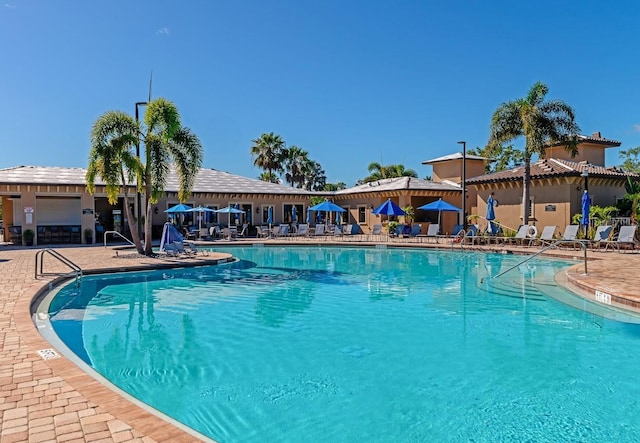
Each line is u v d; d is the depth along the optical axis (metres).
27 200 23.94
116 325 8.43
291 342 7.39
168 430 3.49
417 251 22.30
